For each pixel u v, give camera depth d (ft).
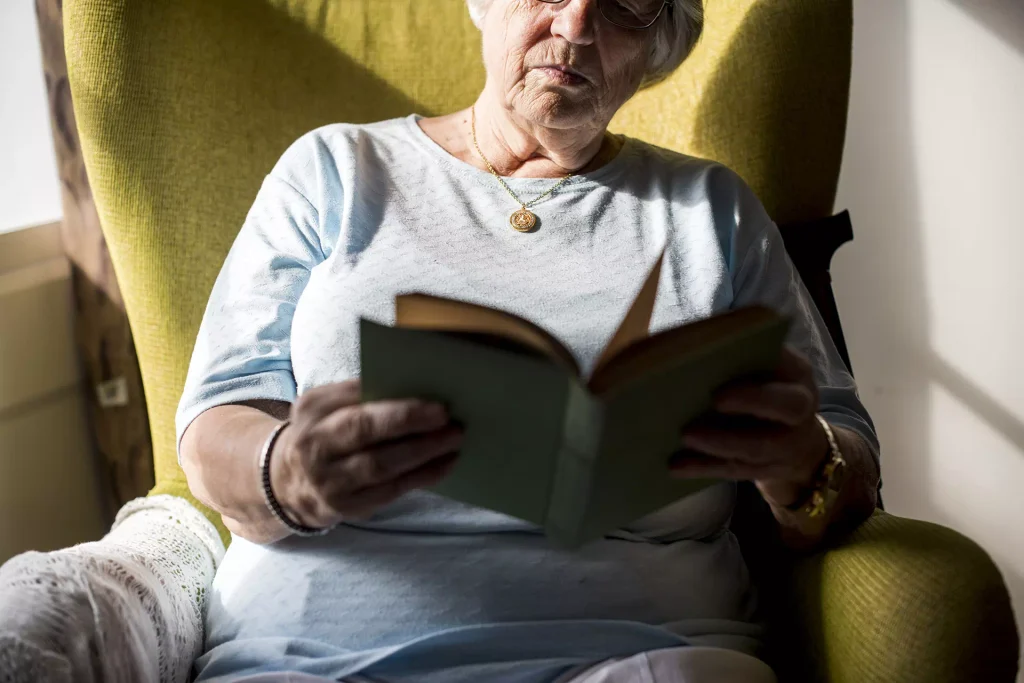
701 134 4.60
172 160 4.11
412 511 3.13
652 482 2.43
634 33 3.48
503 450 2.31
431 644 2.87
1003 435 5.70
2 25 5.10
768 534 3.71
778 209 4.50
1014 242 5.45
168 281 4.07
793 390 2.47
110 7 4.03
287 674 2.77
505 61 3.47
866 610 2.91
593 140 3.78
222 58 4.31
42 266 4.87
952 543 2.98
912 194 5.70
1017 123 5.31
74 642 2.67
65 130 4.65
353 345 3.24
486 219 3.59
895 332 5.95
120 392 5.03
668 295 3.46
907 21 5.48
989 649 2.71
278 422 3.02
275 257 3.51
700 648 2.94
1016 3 5.15
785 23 4.47
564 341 3.28
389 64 4.69
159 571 3.27
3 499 4.76
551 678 2.91
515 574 3.03
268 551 3.14
